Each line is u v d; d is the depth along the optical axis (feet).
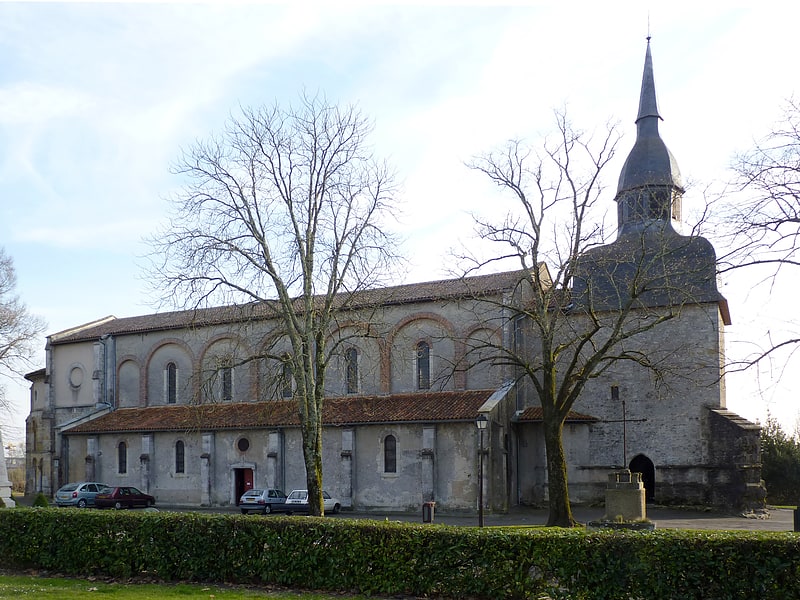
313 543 46.83
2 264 162.71
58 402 167.63
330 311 98.07
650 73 133.08
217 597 43.78
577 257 91.76
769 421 166.91
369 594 44.47
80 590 46.14
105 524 53.88
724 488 113.50
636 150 130.52
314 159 94.02
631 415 121.90
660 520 102.22
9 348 160.15
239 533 49.37
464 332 126.62
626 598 38.55
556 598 39.99
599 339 125.70
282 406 135.44
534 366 120.67
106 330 164.86
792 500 159.84
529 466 126.21
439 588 42.98
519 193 94.12
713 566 37.24
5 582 50.37
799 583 35.70
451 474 115.65
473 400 119.96
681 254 120.88
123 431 144.66
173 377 153.69
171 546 51.29
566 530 42.57
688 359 118.93
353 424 123.44
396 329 131.34
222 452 136.36
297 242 93.04
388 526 45.21
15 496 175.52
